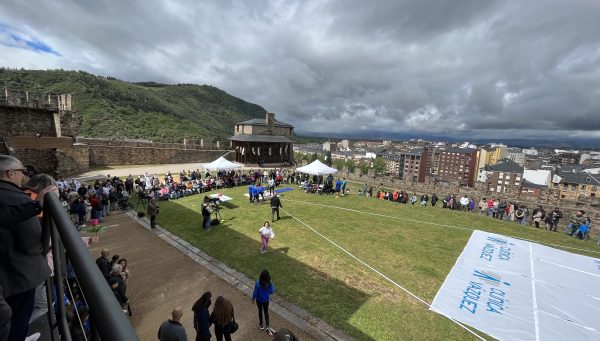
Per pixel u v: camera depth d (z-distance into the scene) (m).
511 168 99.44
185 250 12.66
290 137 52.66
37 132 26.42
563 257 13.05
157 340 7.60
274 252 12.66
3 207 1.64
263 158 46.84
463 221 18.58
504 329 8.22
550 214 18.33
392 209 21.02
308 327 8.09
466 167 130.88
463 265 11.91
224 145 46.44
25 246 1.74
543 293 9.98
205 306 6.54
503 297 9.70
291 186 28.72
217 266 11.31
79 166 28.88
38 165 26.14
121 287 7.82
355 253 12.89
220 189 26.05
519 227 17.80
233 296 9.48
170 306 8.96
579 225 17.09
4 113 24.19
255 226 16.02
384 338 7.77
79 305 3.37
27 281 1.76
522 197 22.75
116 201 18.39
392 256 12.71
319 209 20.16
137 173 30.27
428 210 21.23
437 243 14.41
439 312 8.87
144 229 15.03
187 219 16.89
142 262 11.57
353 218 18.27
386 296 9.65
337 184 25.23
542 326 8.36
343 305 9.10
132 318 8.37
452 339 7.83
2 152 22.95
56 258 1.73
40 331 2.42
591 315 8.89
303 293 9.66
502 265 12.02
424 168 138.75
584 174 79.94
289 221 17.08
